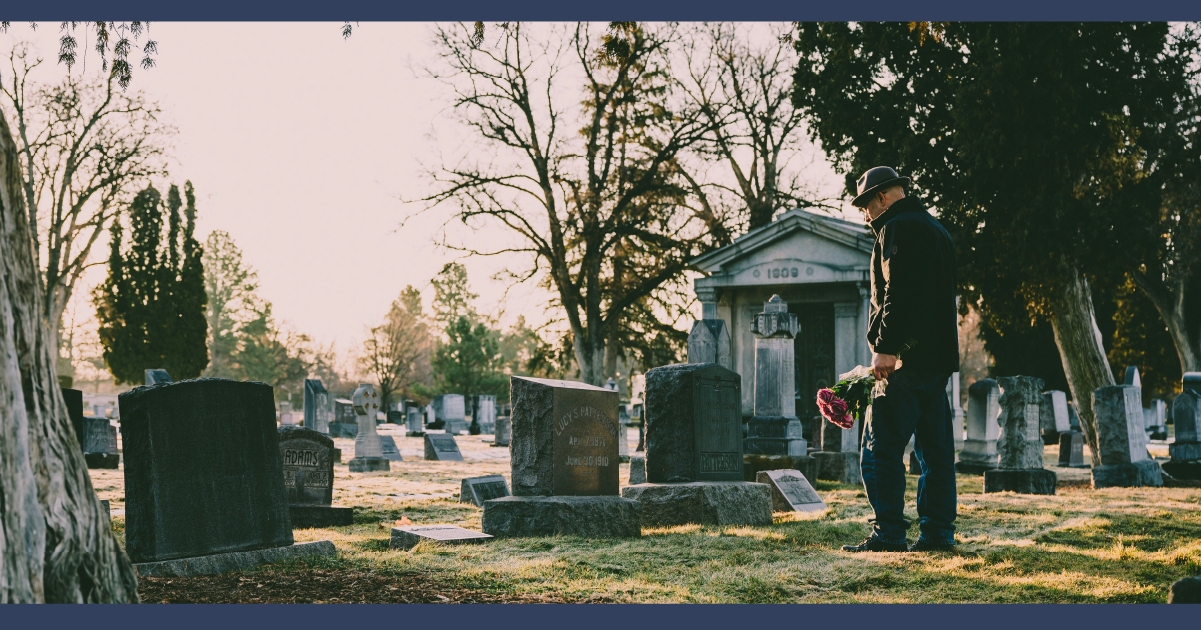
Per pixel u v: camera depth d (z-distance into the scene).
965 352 84.88
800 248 30.14
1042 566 5.29
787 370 17.42
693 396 9.20
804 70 23.08
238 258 84.88
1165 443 31.97
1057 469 18.50
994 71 17.36
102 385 103.88
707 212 40.84
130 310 58.00
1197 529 7.12
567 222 38.06
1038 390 14.74
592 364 39.62
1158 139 19.53
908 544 5.98
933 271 5.56
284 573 5.33
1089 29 17.44
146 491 5.55
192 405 5.82
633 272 41.81
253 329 85.06
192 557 5.57
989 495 10.20
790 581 4.91
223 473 5.92
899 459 5.80
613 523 7.49
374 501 11.20
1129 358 40.88
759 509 8.68
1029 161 17.50
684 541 6.59
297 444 9.40
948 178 19.66
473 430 41.84
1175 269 32.12
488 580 5.02
